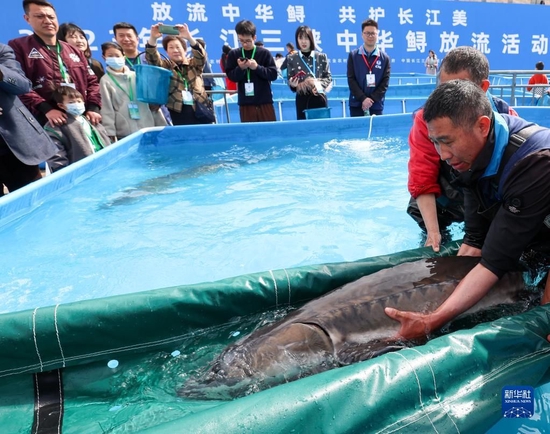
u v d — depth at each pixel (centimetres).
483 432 126
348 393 115
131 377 162
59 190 405
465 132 149
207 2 1178
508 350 139
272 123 613
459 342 134
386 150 564
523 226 152
